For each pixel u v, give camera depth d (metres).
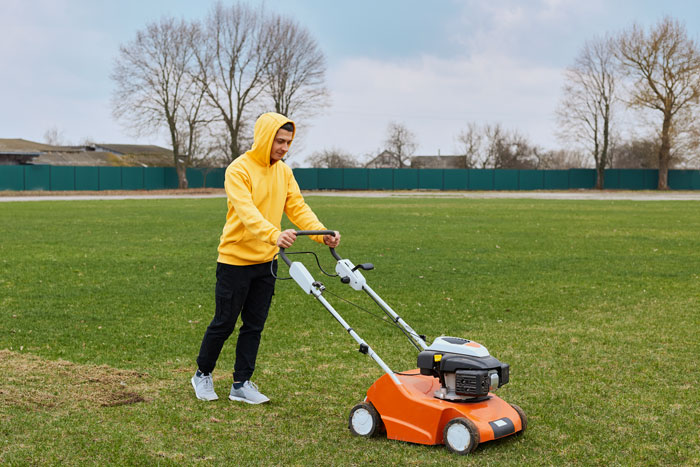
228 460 3.91
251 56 63.78
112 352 6.41
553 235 18.86
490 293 9.82
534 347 6.69
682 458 4.00
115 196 52.22
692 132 63.53
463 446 3.96
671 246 16.12
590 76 69.12
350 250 15.24
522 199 46.56
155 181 66.25
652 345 6.77
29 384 5.26
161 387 5.32
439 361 4.12
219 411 4.77
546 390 5.31
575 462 3.92
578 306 8.85
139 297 9.34
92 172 61.44
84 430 4.32
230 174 4.83
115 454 3.96
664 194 58.72
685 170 69.69
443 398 4.14
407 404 4.16
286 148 4.91
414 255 14.30
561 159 106.25
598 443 4.22
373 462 3.88
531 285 10.53
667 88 64.25
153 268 12.12
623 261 13.39
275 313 8.27
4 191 55.12
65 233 19.00
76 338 6.97
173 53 61.72
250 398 4.96
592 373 5.79
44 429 4.33
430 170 71.50
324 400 5.05
